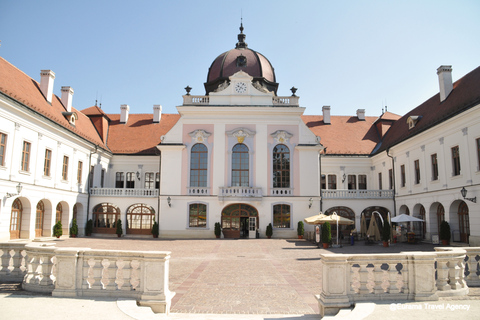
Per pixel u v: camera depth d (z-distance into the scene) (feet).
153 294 29.84
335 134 147.33
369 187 140.15
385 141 137.08
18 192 84.17
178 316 29.48
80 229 119.34
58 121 102.94
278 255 73.15
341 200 122.62
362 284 30.53
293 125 124.47
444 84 104.06
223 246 91.04
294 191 121.29
